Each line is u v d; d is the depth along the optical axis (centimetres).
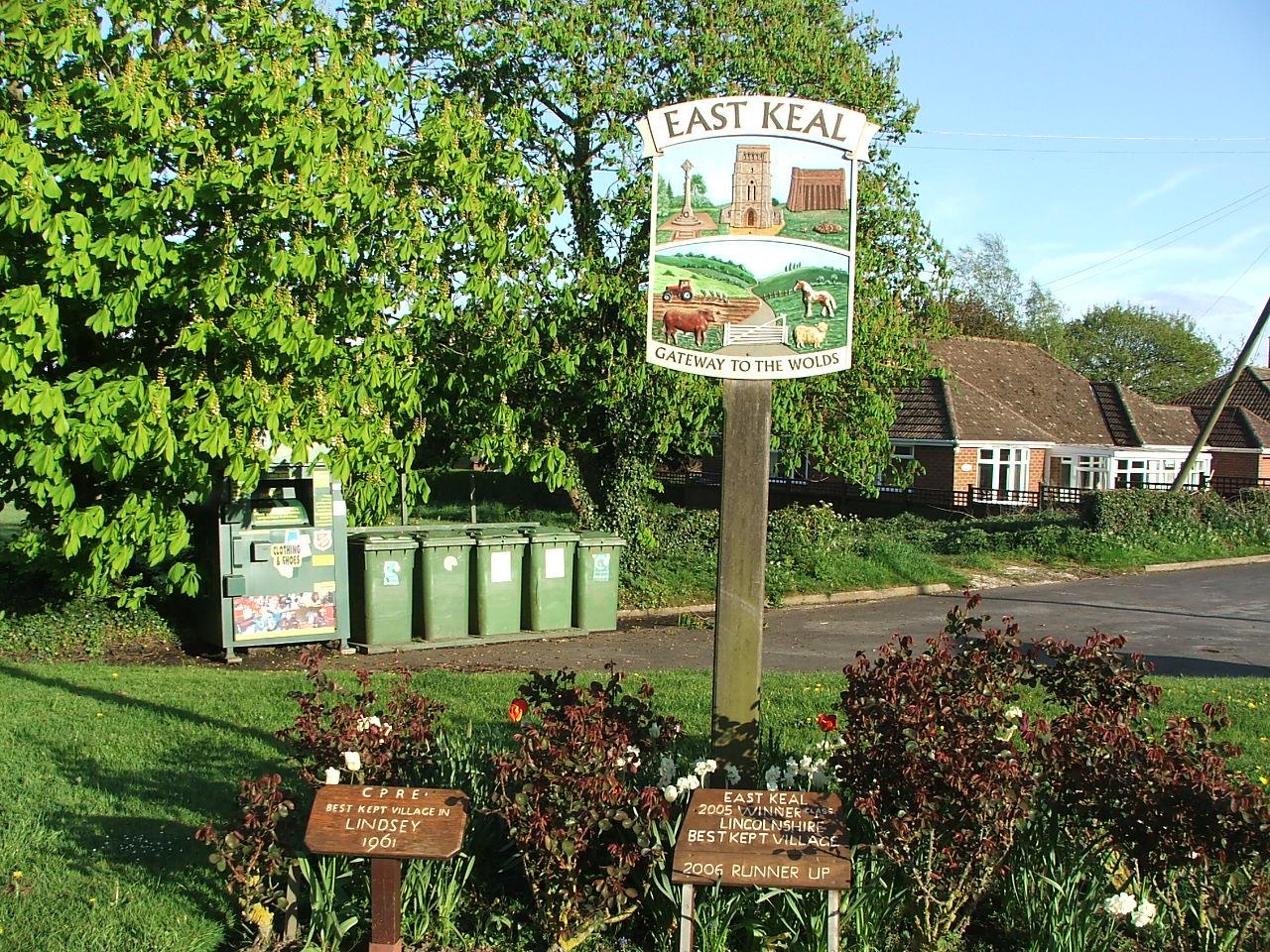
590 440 1605
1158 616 1587
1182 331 7919
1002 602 1719
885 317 1619
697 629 1404
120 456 918
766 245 504
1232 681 1004
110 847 538
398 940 413
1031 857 443
